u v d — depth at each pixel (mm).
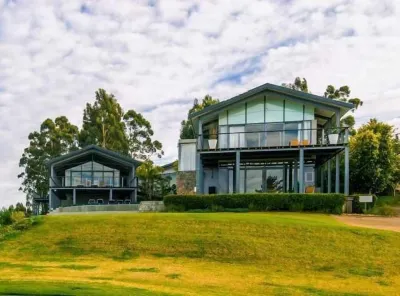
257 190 26250
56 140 54500
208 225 14297
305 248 12102
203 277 10148
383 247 11953
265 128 24266
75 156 33938
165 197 20406
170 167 42281
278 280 9914
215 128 26234
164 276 10211
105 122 51562
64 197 38188
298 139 23469
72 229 14891
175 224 14641
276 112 24250
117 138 50938
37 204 40406
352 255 11523
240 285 9406
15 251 13312
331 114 25078
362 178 26250
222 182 26969
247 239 12914
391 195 28250
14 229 15391
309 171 26953
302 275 10375
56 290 8406
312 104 23484
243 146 23875
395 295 8766
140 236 13789
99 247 13227
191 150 29547
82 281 9406
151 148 54656
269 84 23719
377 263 10992
